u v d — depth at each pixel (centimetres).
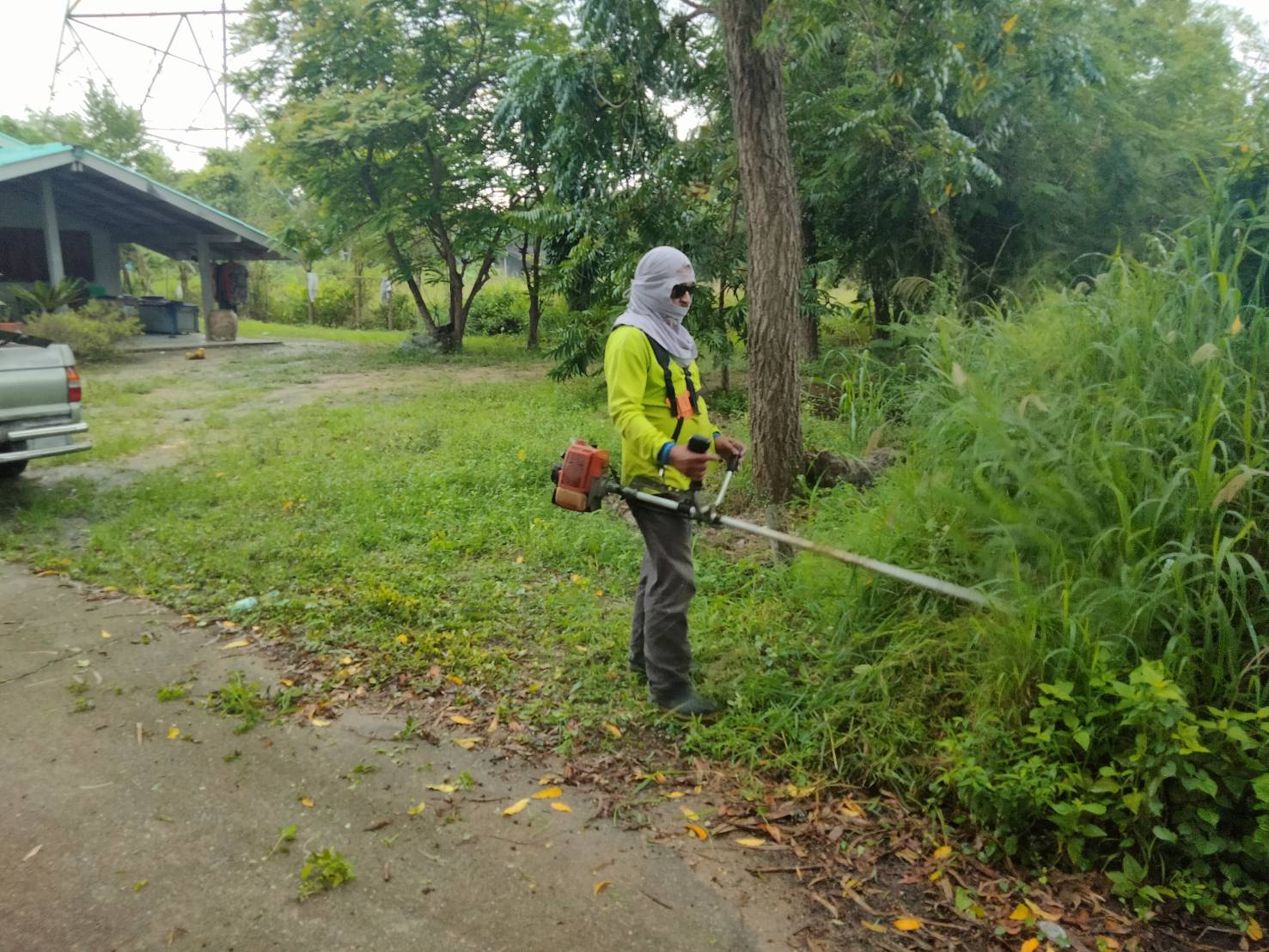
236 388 1340
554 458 780
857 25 859
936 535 412
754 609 462
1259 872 277
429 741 365
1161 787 287
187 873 288
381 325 2983
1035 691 321
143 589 523
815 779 335
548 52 1018
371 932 263
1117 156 1134
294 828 305
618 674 411
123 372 1525
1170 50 1297
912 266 1149
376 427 973
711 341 1062
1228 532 333
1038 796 284
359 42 1783
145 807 321
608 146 1028
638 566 541
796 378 634
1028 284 1023
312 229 2080
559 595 499
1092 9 1198
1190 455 339
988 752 309
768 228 617
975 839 302
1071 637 311
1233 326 361
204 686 411
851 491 572
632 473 371
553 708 386
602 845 304
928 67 710
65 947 256
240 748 360
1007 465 375
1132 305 414
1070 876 285
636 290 369
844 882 286
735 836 309
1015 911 272
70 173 1736
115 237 2125
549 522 614
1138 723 287
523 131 1149
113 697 401
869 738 342
